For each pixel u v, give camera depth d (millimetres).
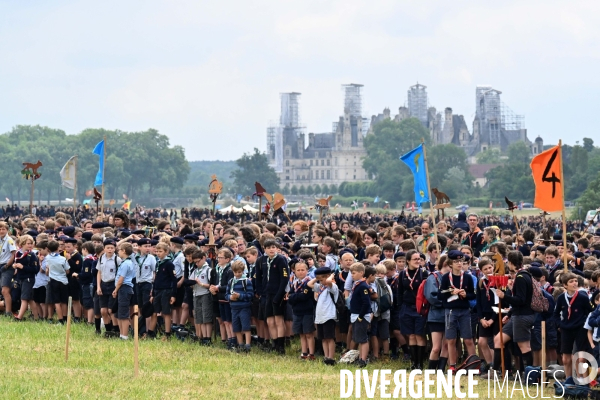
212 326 29734
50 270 32000
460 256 24203
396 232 31188
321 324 25766
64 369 23531
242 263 27391
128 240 30609
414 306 25641
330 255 28344
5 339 27859
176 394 21125
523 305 23469
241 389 21906
